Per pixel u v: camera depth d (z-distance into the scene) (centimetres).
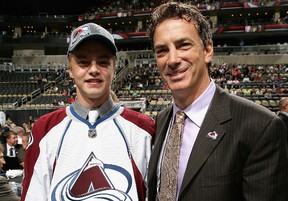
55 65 2555
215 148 126
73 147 155
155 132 171
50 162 155
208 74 146
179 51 134
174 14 136
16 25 3055
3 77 2300
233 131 126
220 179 122
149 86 1850
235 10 2666
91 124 159
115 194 146
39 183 154
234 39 2839
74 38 154
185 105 144
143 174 161
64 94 1855
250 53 2378
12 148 579
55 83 2156
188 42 133
